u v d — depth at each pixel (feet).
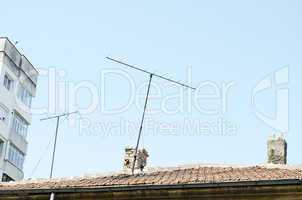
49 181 57.72
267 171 54.44
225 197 48.73
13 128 126.62
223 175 52.49
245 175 51.78
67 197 51.88
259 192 48.14
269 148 62.95
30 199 52.85
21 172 128.98
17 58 129.80
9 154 123.85
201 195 49.08
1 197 53.26
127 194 50.49
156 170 60.08
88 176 58.90
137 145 66.08
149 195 50.08
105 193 50.93
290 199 47.62
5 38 126.41
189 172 56.85
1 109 122.62
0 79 122.42
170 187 49.21
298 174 51.49
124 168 65.41
